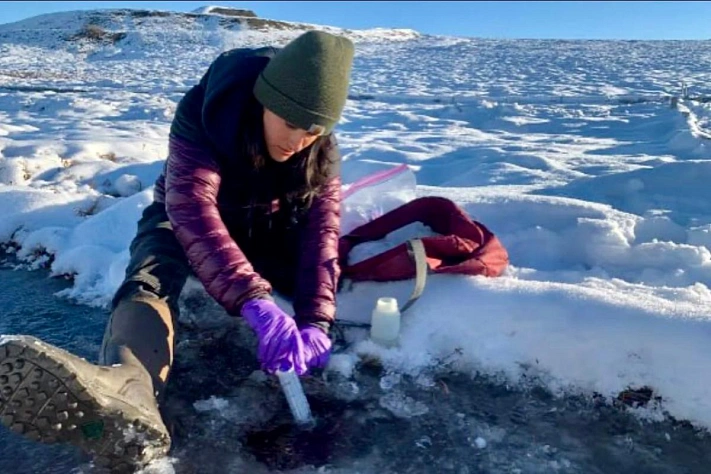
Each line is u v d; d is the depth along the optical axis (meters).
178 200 1.95
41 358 1.36
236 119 1.92
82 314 2.46
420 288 2.18
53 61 21.27
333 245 2.13
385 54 22.80
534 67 16.73
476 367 2.09
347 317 2.27
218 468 1.66
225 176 2.08
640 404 1.93
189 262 2.02
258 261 2.29
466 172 4.22
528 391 2.02
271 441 1.77
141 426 1.46
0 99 9.14
